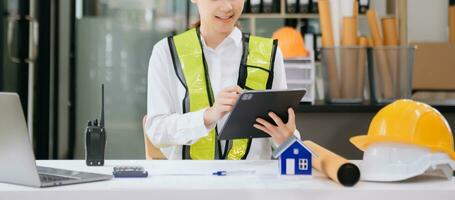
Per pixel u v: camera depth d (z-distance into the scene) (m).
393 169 1.65
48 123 5.29
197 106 2.22
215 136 2.22
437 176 1.74
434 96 4.52
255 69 2.25
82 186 1.56
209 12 2.17
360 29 5.06
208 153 2.23
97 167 1.97
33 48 4.97
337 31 3.64
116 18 5.45
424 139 1.65
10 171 1.58
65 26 5.40
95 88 5.47
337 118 3.09
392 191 1.54
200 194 1.52
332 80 3.27
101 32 5.45
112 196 1.51
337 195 1.54
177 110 2.27
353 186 1.57
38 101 5.22
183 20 5.43
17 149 1.54
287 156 1.76
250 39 2.30
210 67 2.25
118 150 5.48
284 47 3.25
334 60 3.27
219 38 2.24
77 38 5.45
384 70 3.28
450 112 3.18
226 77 2.25
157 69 2.26
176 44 2.27
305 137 3.09
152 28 5.45
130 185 1.57
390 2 5.05
